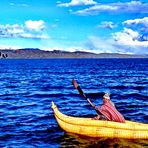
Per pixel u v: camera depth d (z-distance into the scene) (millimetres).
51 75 68938
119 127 12445
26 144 11992
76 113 18672
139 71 83125
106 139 12398
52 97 27375
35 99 25969
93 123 12742
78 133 13023
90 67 120875
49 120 16328
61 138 12672
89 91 32625
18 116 17672
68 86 39156
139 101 23641
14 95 29406
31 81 49938
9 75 70125
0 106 21781
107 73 74500
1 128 14562
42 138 12758
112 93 30141
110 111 12805
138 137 12344
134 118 16609
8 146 11766
